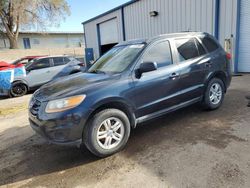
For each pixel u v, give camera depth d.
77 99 3.23
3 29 28.70
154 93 3.94
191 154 3.32
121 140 3.60
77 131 3.23
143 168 3.11
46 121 3.21
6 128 5.50
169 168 3.04
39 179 3.13
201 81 4.67
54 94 3.39
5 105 8.20
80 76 4.16
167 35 4.43
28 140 4.53
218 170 2.88
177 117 4.83
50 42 39.31
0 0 25.86
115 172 3.09
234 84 7.36
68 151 3.85
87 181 2.96
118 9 15.48
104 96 3.37
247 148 3.33
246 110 4.90
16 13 26.64
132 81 3.70
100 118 3.35
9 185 3.06
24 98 9.38
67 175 3.15
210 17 9.71
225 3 9.15
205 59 4.73
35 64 10.34
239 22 8.90
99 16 17.62
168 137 3.96
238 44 9.10
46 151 3.95
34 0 26.95
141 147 3.70
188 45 4.61
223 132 3.93
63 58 11.08
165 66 4.15
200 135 3.91
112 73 3.87
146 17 13.27
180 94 4.33
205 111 5.04
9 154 3.99
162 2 11.99
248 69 9.09
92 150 3.37
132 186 2.76
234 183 2.62
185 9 10.77
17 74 9.81
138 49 4.09
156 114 4.06
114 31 16.50
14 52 26.06
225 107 5.20
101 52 18.66
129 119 3.76
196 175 2.83
